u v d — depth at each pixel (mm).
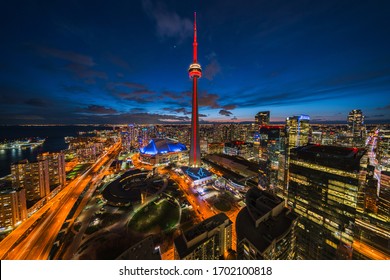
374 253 75250
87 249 77625
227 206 113000
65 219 102438
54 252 79062
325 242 67438
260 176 161750
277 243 50719
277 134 147875
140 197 119188
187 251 54719
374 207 106562
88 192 136875
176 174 178250
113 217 99312
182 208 109000
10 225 93562
